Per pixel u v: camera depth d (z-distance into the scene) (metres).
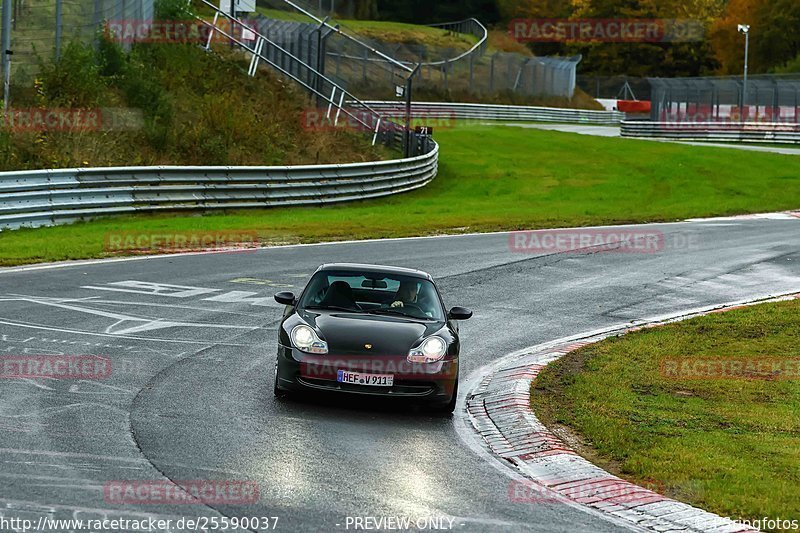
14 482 15.39
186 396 22.17
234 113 78.00
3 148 57.56
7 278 36.03
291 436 19.70
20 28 71.62
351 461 18.27
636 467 18.47
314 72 94.38
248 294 36.22
